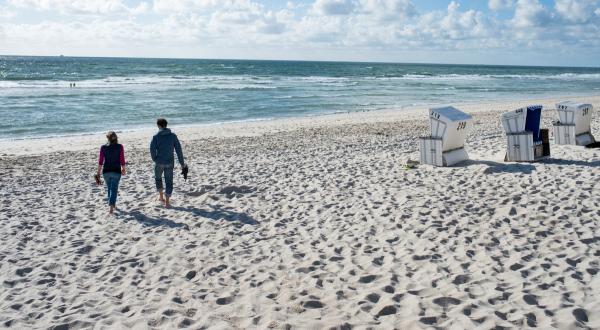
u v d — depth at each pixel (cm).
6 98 3356
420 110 3152
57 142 1852
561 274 538
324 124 2353
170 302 498
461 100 4094
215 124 2431
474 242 652
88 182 1129
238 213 839
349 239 685
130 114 2761
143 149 1658
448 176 1030
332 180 1051
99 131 2183
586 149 1270
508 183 947
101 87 4634
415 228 719
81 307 495
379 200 873
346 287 526
